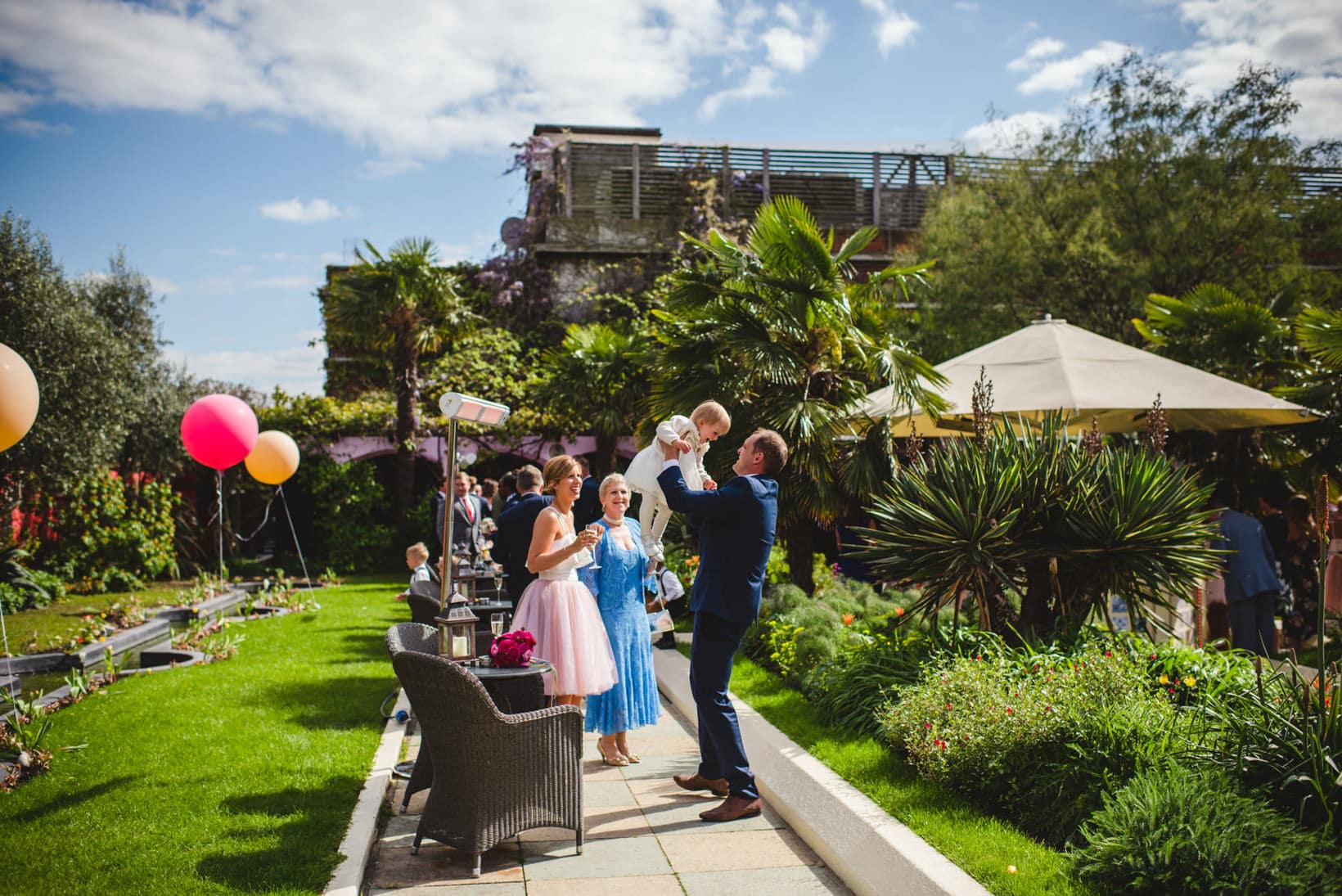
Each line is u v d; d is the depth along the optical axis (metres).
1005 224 17.89
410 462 18.95
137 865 3.90
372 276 18.11
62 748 5.66
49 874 3.80
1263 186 16.86
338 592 14.63
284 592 13.00
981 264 17.83
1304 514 8.71
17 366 6.29
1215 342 13.34
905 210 25.31
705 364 9.64
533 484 7.05
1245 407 7.75
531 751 4.09
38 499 13.98
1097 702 4.51
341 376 23.64
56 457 12.52
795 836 4.45
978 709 4.66
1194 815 3.37
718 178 24.44
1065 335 8.72
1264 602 7.68
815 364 9.83
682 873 4.02
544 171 24.25
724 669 4.69
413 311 18.38
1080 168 18.33
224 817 4.47
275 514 20.55
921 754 4.73
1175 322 13.82
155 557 15.47
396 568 18.88
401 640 4.68
